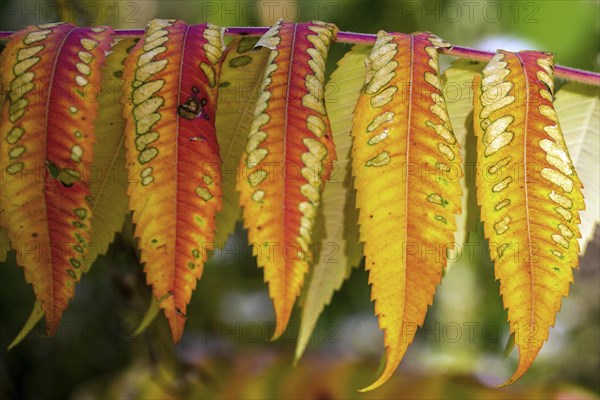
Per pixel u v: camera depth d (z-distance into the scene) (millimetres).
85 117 491
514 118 487
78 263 489
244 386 795
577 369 1623
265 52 513
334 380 805
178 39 494
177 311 483
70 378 1274
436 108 486
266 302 1375
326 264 531
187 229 485
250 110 515
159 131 486
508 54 495
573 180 482
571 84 540
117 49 509
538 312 480
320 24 500
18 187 488
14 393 1227
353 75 519
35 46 494
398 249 482
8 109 489
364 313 1268
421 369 823
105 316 1301
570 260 480
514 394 758
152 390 837
